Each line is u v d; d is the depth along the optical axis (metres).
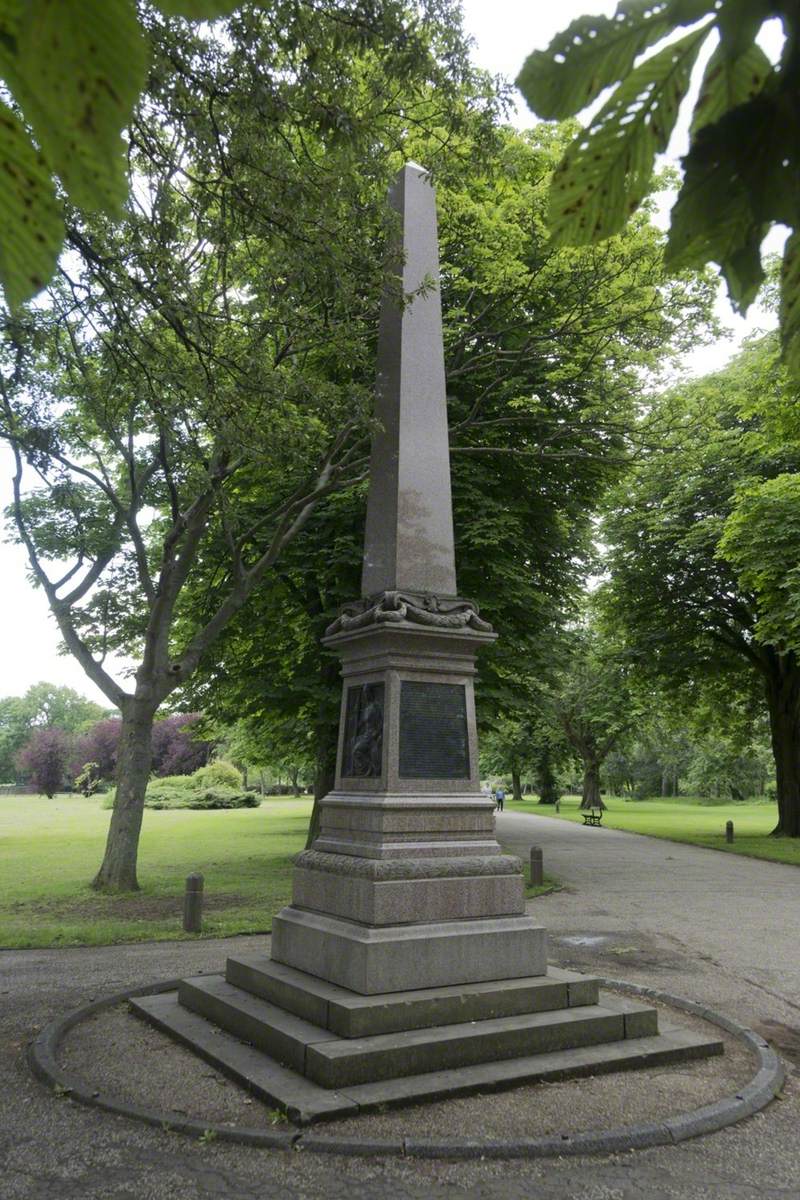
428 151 11.96
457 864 8.09
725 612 34.44
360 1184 5.29
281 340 15.45
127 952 12.38
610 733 52.62
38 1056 7.47
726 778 80.50
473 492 19.23
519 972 8.05
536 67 1.09
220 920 14.66
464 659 8.90
